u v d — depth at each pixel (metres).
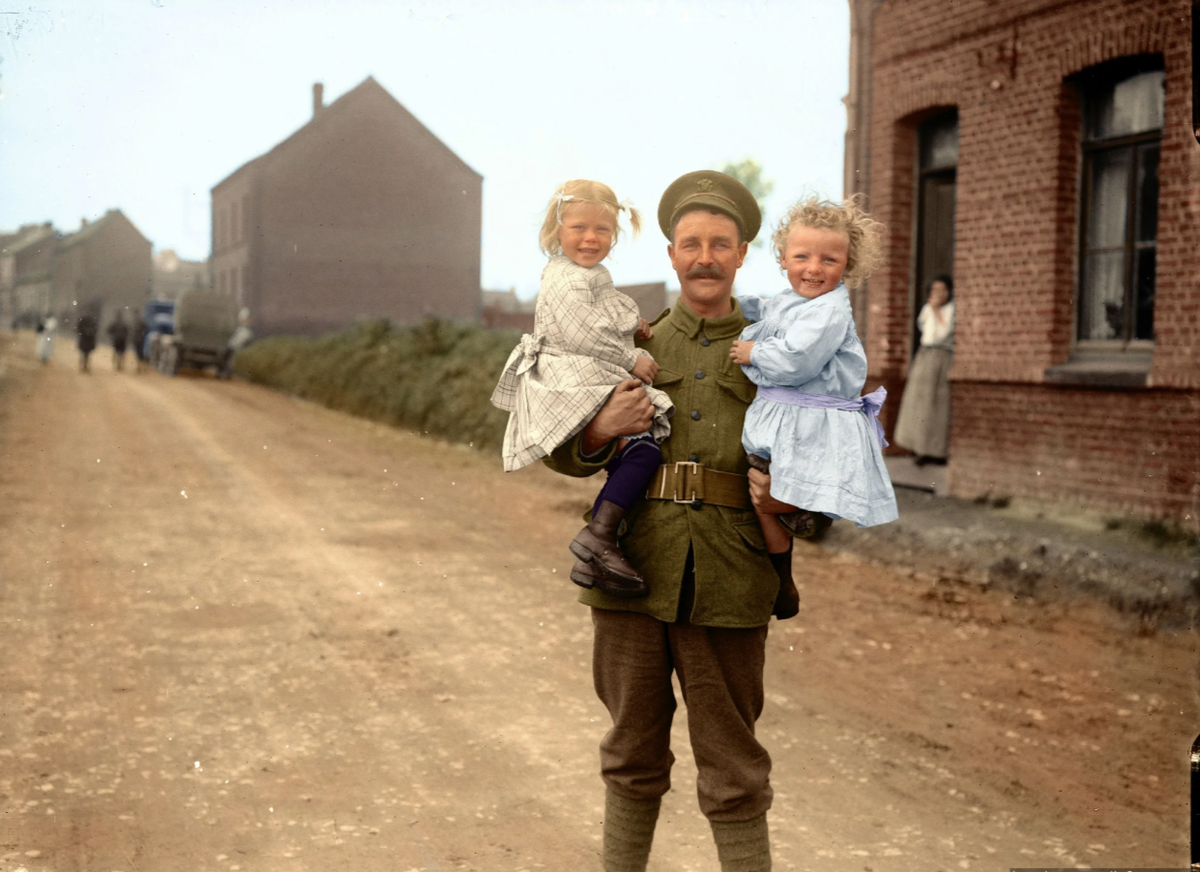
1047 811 2.82
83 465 9.74
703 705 1.98
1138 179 6.15
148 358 24.33
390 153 26.27
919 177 7.69
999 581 5.27
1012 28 6.58
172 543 6.48
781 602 2.12
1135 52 5.80
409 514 7.54
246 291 25.58
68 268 32.69
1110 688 3.80
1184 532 5.30
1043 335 6.43
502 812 2.83
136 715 3.57
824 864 2.53
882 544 5.93
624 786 2.06
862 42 7.73
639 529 1.98
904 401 7.36
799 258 1.93
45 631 4.57
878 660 4.17
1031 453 6.45
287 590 5.36
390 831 2.70
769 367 1.88
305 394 16.67
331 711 3.64
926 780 3.05
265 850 2.59
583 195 2.00
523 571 5.85
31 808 2.83
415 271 26.28
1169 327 5.63
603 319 1.95
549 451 1.93
